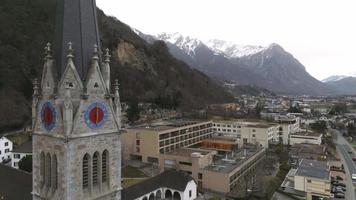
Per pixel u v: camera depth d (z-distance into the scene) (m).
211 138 155.50
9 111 123.94
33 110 28.36
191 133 143.75
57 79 26.34
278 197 86.12
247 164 107.25
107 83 28.23
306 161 107.50
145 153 121.81
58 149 25.73
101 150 27.72
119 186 29.67
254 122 185.75
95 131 27.06
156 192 78.81
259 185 92.44
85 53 27.02
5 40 138.62
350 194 94.56
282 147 147.62
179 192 77.62
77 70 26.33
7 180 52.66
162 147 122.88
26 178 52.78
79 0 26.98
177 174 83.00
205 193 88.75
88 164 26.73
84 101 25.97
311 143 157.12
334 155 150.12
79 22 26.81
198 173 95.50
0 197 48.34
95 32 28.36
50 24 157.50
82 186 26.27
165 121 161.00
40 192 27.80
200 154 99.88
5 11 147.88
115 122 29.02
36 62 141.75
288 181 97.50
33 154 28.67
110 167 28.61
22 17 151.00
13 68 133.88
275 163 124.44
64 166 25.03
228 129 172.00
